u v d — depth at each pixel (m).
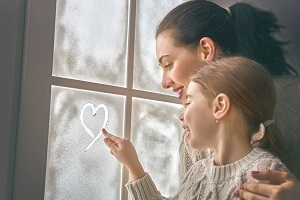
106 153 1.18
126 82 1.24
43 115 1.04
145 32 1.31
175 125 1.35
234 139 0.92
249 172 0.87
